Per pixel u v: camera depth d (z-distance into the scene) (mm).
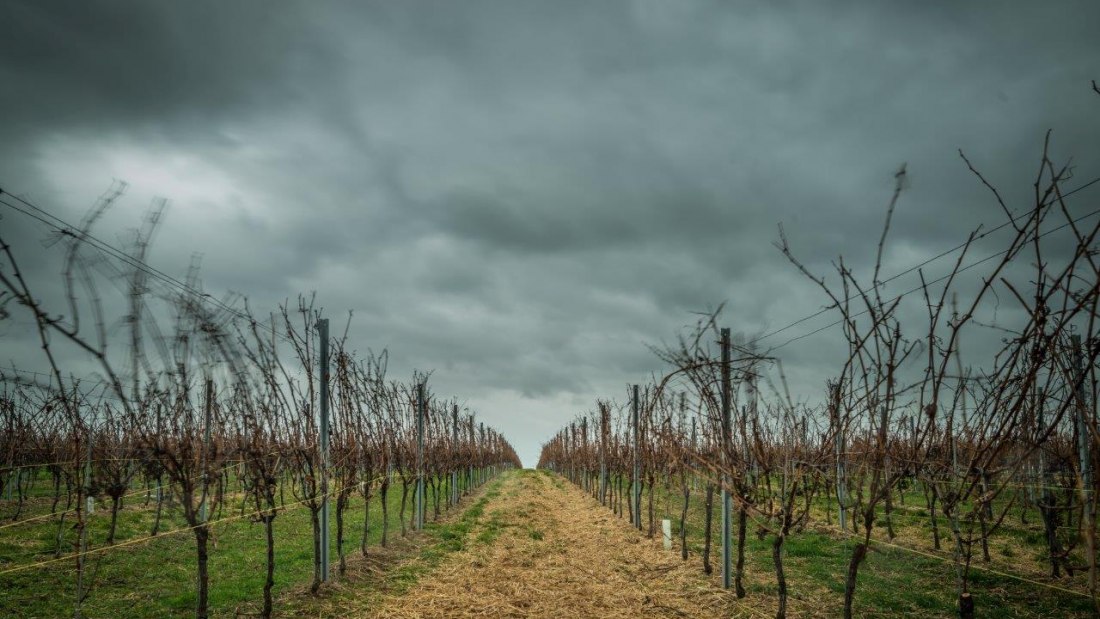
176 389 6711
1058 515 10750
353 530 16594
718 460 9016
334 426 11641
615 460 23047
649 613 9562
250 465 8484
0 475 15055
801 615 9156
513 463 89625
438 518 20422
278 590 10109
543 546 15539
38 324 4812
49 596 9250
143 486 20406
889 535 14672
